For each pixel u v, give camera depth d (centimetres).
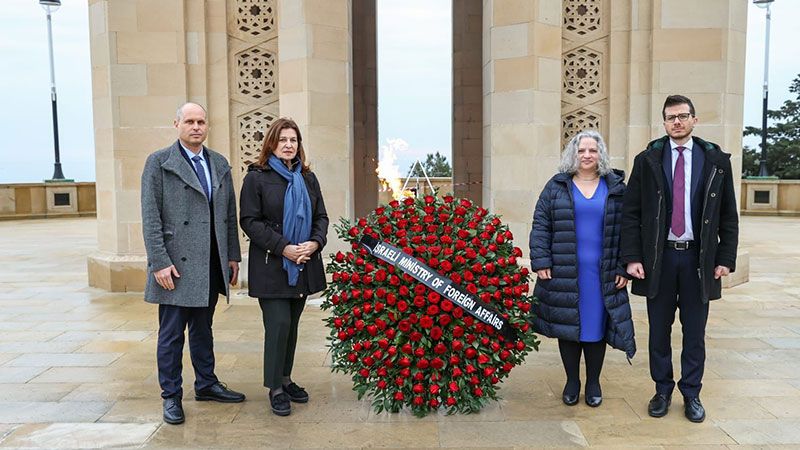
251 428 383
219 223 402
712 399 425
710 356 519
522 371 485
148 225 381
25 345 557
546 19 711
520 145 711
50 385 457
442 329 381
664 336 393
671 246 381
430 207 411
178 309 392
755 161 3478
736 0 748
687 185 378
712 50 738
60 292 782
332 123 723
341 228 426
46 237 1411
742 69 768
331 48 720
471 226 399
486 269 387
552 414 402
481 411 407
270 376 402
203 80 761
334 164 727
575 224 398
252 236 391
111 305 710
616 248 396
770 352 530
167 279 381
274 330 399
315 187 420
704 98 742
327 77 719
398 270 383
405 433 375
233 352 534
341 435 373
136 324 628
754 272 922
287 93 733
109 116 756
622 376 473
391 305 384
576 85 763
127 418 398
